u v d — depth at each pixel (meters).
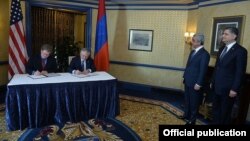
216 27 3.74
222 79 2.63
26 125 2.81
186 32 4.63
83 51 3.48
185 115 3.37
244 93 2.93
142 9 5.03
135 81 5.36
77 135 2.70
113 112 3.31
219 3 3.71
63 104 2.94
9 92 2.62
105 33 4.69
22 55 4.05
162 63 5.07
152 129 2.99
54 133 2.72
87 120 3.14
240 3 3.29
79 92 3.01
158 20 4.95
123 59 5.38
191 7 4.56
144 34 5.10
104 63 4.74
